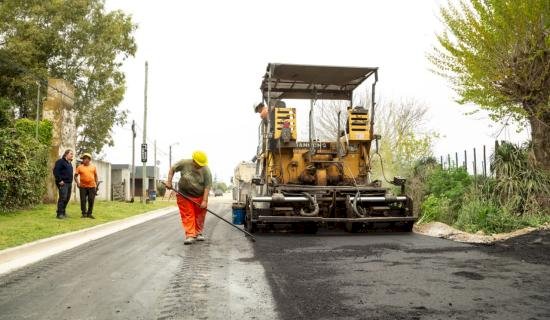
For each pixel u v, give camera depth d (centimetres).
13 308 394
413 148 1490
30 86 2773
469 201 1034
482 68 1060
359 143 1044
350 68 1015
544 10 970
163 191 5647
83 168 1256
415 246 745
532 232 811
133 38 3512
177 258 637
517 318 353
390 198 959
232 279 497
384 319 352
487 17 1061
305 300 409
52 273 543
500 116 1088
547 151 1017
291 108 999
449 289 445
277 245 769
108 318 362
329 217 992
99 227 1082
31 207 1421
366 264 582
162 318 360
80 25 3148
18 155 1301
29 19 2970
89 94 3331
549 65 983
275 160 1013
